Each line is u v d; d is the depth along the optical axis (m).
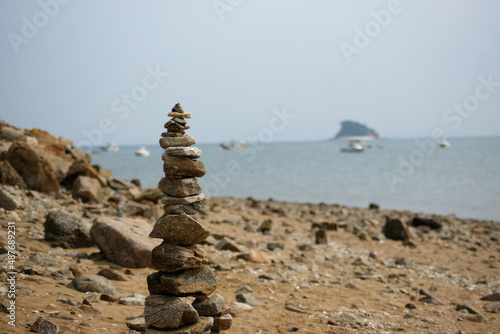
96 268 3.12
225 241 4.40
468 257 5.36
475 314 3.10
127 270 3.15
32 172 5.70
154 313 2.01
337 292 3.39
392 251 5.48
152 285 2.06
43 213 4.54
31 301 2.36
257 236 5.41
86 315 2.32
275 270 3.79
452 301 3.44
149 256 3.30
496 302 3.45
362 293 3.42
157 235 2.03
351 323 2.74
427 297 3.38
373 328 2.69
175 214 2.03
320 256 4.73
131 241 3.29
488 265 4.91
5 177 5.45
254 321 2.63
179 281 2.03
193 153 2.03
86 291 2.68
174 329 2.01
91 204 5.68
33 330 2.02
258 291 3.22
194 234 2.04
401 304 3.23
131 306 2.56
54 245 3.44
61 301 2.44
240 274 3.56
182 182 2.03
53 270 2.92
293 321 2.70
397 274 4.23
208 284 2.09
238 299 2.96
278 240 5.36
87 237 3.54
